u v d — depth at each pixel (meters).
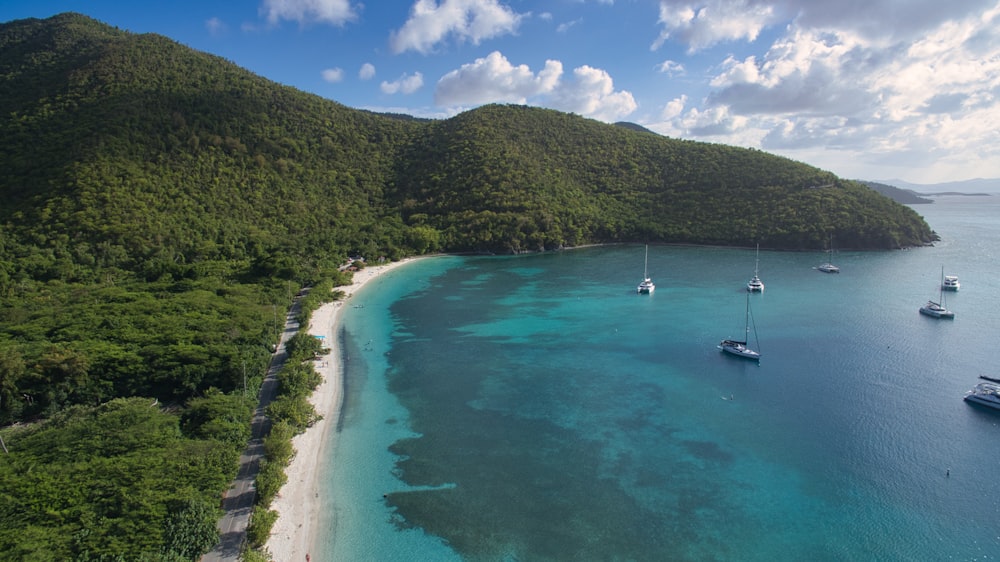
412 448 84.88
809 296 172.50
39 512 59.06
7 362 88.12
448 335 140.12
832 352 121.81
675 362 118.75
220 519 64.56
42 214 182.25
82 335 108.69
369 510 69.88
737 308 160.38
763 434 87.69
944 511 68.69
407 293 187.50
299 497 72.12
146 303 132.25
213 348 103.69
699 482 75.62
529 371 115.25
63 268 157.62
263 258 181.62
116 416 80.38
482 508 70.44
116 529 56.78
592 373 113.69
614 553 62.62
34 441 74.50
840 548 62.94
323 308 163.00
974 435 85.50
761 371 112.44
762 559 61.56
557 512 69.62
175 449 72.00
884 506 69.88
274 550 61.94
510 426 91.75
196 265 169.50
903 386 103.44
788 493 72.81
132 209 195.25
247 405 89.25
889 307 156.62
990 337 128.50
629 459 81.38
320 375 109.00
